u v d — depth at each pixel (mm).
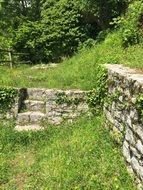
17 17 11039
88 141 3895
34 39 8969
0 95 4934
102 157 3539
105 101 4160
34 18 11242
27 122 4895
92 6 7352
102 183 3146
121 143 3467
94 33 8414
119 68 3953
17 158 4074
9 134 4590
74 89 4953
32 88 5207
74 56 7273
